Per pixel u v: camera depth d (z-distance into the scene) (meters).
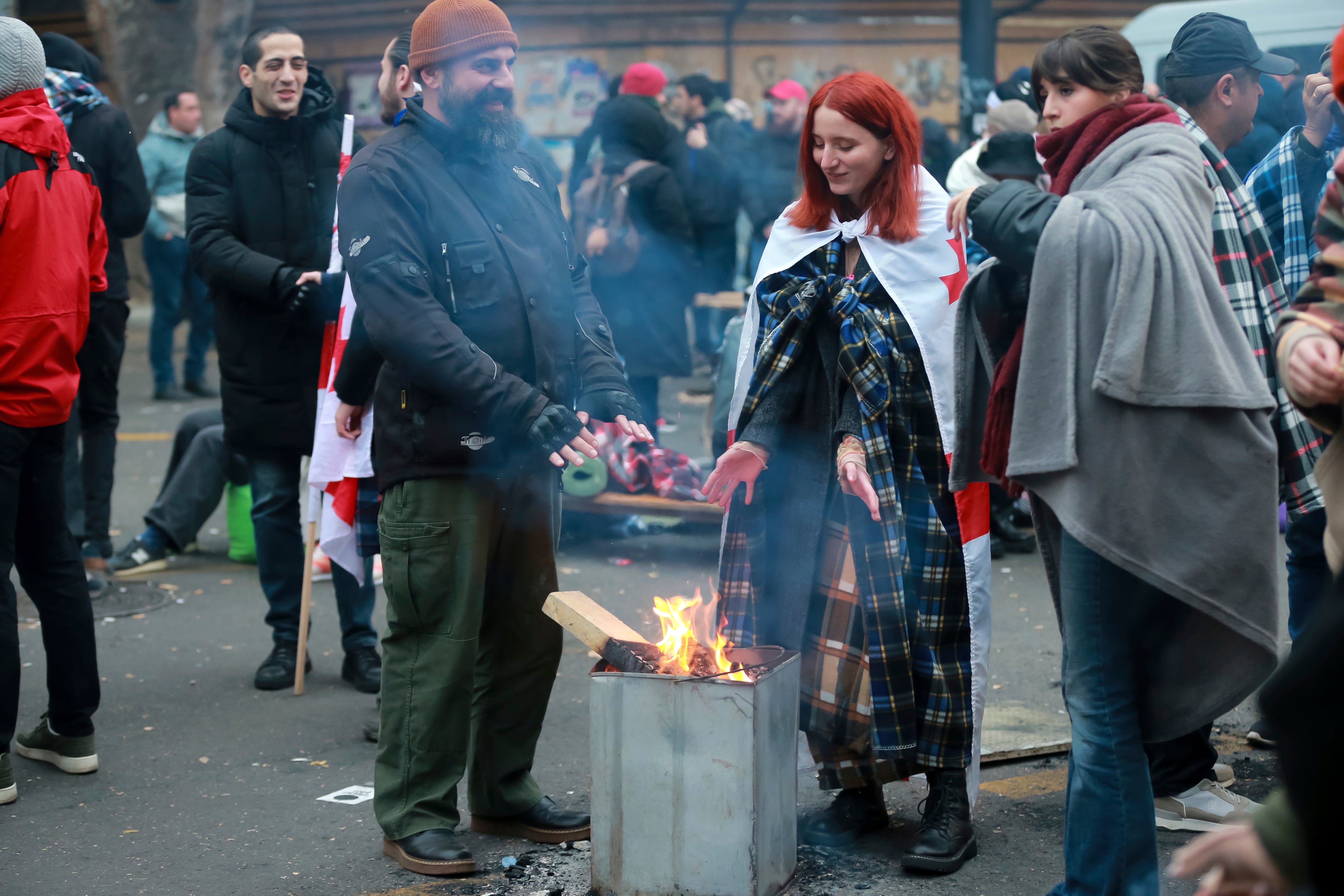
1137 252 2.26
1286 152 3.64
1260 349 2.90
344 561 3.95
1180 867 1.31
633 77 6.68
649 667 2.66
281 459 4.44
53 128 3.41
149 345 13.66
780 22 17.45
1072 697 2.44
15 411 3.31
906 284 2.88
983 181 5.35
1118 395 2.25
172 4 14.70
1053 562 2.56
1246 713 4.00
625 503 6.00
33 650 4.78
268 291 4.18
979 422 2.72
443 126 2.86
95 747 3.64
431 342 2.70
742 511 3.04
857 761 3.01
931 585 2.91
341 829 3.20
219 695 4.31
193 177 4.31
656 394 6.75
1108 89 2.48
